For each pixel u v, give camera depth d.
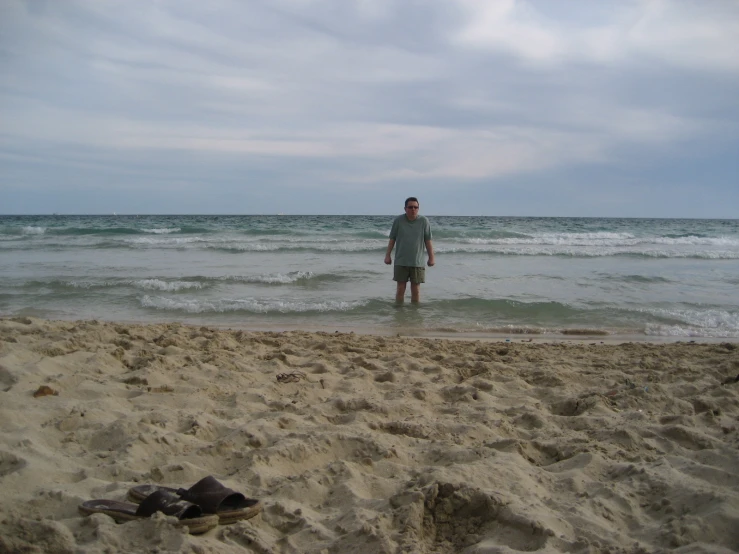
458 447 3.48
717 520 2.58
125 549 2.27
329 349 6.49
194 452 3.27
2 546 2.21
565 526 2.57
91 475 2.96
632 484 3.01
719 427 4.01
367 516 2.63
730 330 9.02
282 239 25.67
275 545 2.43
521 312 10.00
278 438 3.53
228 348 6.28
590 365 5.93
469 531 2.62
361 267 15.15
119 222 50.62
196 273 13.68
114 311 9.77
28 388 4.17
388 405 4.30
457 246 22.86
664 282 13.39
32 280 12.11
